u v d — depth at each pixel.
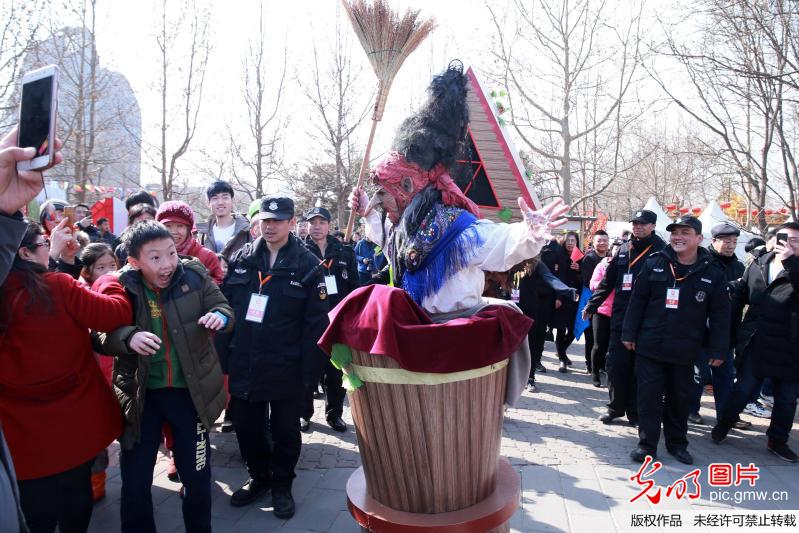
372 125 2.35
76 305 2.31
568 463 4.01
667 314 3.97
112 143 14.47
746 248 5.87
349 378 1.80
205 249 3.69
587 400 5.79
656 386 4.02
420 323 1.71
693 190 22.78
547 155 14.34
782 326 4.11
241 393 3.18
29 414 2.26
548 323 7.02
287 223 3.26
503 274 2.01
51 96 1.35
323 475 3.78
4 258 1.34
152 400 2.57
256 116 14.27
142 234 2.45
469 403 1.74
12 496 1.31
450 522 1.71
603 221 14.66
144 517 2.49
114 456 3.97
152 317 2.55
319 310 3.19
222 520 3.17
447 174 1.97
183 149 13.09
